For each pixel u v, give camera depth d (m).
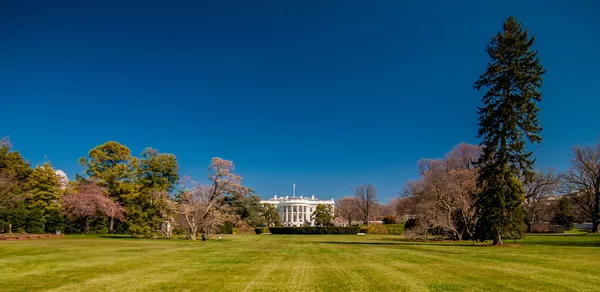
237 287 10.59
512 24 28.52
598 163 53.16
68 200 48.22
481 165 30.02
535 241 32.91
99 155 55.22
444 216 37.66
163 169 52.72
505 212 27.81
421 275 12.67
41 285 10.82
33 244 27.48
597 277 12.03
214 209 41.72
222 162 40.16
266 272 13.56
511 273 12.96
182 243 32.94
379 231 72.06
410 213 53.16
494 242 28.23
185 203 40.72
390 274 12.95
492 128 28.47
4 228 43.91
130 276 12.50
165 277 12.31
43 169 50.12
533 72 27.92
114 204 50.94
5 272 13.27
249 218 77.62
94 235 46.50
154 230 42.25
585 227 78.50
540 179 59.22
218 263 16.47
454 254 20.62
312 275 12.81
